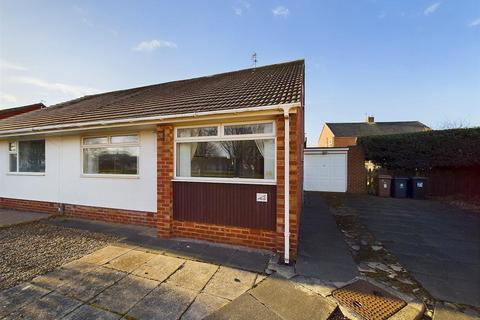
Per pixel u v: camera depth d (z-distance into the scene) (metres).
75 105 10.01
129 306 2.85
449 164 10.97
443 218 7.57
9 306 2.83
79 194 7.10
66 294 3.09
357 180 13.72
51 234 5.59
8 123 9.34
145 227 6.18
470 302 3.00
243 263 4.02
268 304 2.88
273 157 4.60
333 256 4.40
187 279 3.49
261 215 4.62
